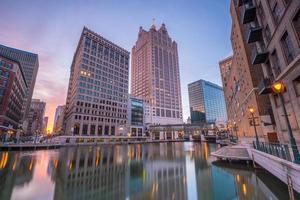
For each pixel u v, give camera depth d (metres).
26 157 35.25
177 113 184.50
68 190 15.14
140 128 131.25
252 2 23.42
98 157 37.41
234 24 43.59
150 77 175.50
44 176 19.88
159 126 133.50
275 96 20.42
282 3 15.98
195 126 125.69
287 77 16.50
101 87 107.25
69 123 100.06
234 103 58.22
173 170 23.92
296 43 14.27
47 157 35.88
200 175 20.53
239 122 52.12
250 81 34.34
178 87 197.00
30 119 189.75
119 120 113.00
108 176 20.50
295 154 10.48
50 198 13.14
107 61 115.75
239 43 40.47
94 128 97.50
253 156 22.03
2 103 62.09
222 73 87.56
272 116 27.64
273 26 18.03
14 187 15.56
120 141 105.19
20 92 85.56
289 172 11.04
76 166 26.42
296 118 15.96
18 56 159.62
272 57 19.70
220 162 27.11
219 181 17.62
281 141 19.11
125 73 127.12
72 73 132.38
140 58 197.75
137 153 46.66
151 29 197.75
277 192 12.85
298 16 14.07
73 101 97.75
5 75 64.81
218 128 127.12
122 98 119.38
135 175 21.08
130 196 13.87
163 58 193.12
